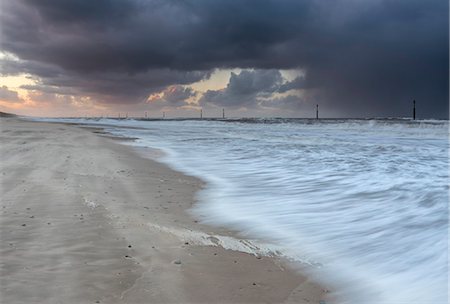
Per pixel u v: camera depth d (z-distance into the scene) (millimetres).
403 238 5188
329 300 3787
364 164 11789
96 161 13086
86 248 4820
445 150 16453
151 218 6402
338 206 6980
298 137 28000
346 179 9328
